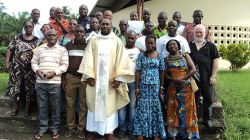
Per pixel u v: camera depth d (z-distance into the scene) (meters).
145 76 5.28
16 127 5.81
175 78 5.27
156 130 5.32
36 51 5.40
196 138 5.33
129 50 5.51
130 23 6.29
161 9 12.58
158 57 5.31
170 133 5.36
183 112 5.30
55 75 5.28
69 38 5.96
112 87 5.33
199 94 5.65
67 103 5.53
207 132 5.68
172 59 5.30
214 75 5.52
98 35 5.41
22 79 5.84
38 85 5.34
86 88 5.35
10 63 5.88
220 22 12.78
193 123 5.31
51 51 5.32
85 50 5.35
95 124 5.35
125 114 5.58
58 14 6.45
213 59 5.57
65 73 5.51
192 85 5.32
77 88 5.51
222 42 12.90
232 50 12.21
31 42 5.80
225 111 6.52
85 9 6.66
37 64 5.38
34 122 5.80
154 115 5.30
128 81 5.41
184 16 12.58
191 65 5.31
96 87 5.26
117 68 5.27
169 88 5.38
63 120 5.91
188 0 12.55
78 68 5.41
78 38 5.41
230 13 12.83
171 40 5.28
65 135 5.59
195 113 5.35
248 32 13.02
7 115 5.89
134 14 6.62
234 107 6.71
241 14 12.91
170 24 5.45
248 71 12.58
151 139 5.49
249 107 6.93
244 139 5.40
